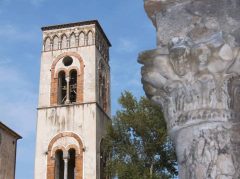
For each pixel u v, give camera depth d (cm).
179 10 462
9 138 5316
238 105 437
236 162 412
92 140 5228
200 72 437
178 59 440
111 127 4225
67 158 5206
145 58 468
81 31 5847
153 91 478
